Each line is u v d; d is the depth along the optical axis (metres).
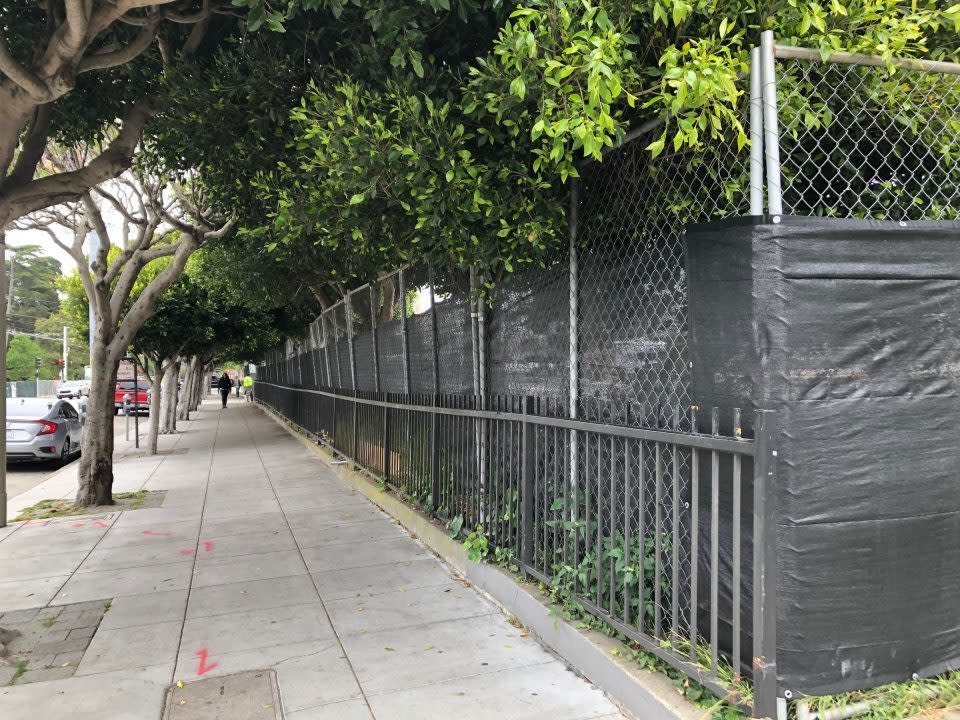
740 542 2.65
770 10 2.98
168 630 4.42
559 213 4.09
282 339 28.55
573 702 3.35
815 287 2.65
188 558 6.19
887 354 2.70
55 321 88.00
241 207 7.40
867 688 2.64
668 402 3.41
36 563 6.12
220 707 3.38
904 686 2.67
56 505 9.02
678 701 2.92
